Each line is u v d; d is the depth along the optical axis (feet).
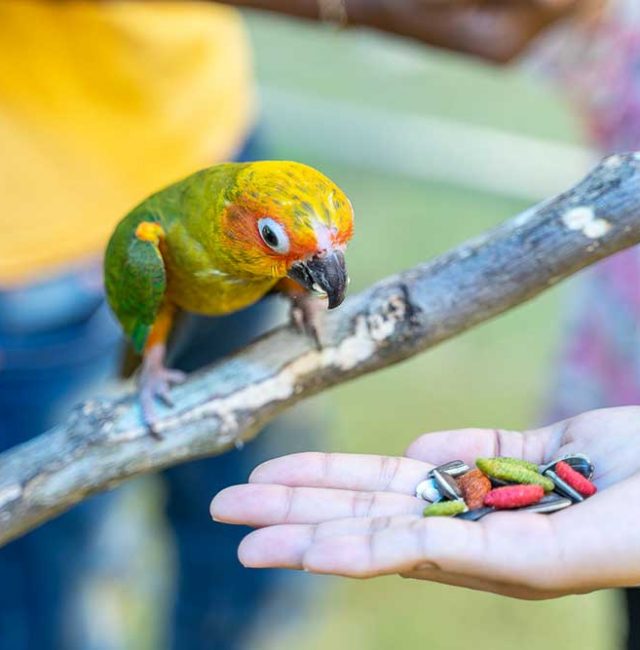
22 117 2.59
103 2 2.58
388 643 3.05
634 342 2.59
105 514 2.85
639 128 2.62
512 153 6.51
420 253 5.16
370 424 3.92
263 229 2.00
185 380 2.06
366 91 7.78
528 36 2.48
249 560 1.78
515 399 4.12
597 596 3.24
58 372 2.71
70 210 2.65
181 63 2.73
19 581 2.73
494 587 1.80
